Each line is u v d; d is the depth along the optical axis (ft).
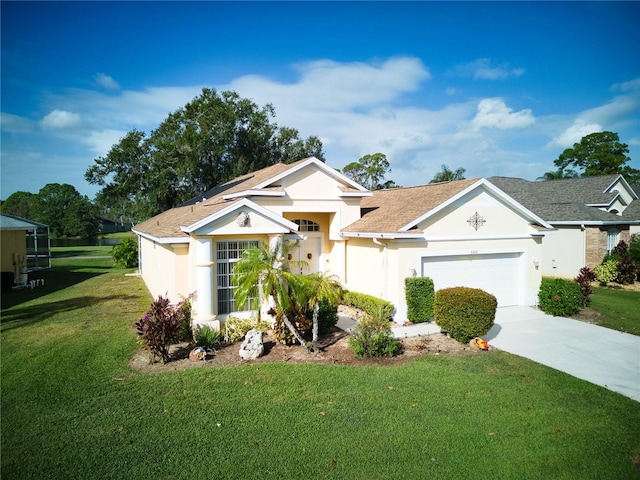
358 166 260.42
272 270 35.35
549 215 81.87
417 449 21.38
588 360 35.47
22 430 23.00
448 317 38.91
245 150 141.90
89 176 126.93
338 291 38.47
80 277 86.28
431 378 30.58
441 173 173.68
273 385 28.99
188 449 21.20
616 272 72.59
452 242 49.90
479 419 24.61
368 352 34.81
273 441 21.97
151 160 127.54
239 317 43.78
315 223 61.77
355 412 25.17
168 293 47.65
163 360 33.35
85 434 22.61
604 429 23.76
